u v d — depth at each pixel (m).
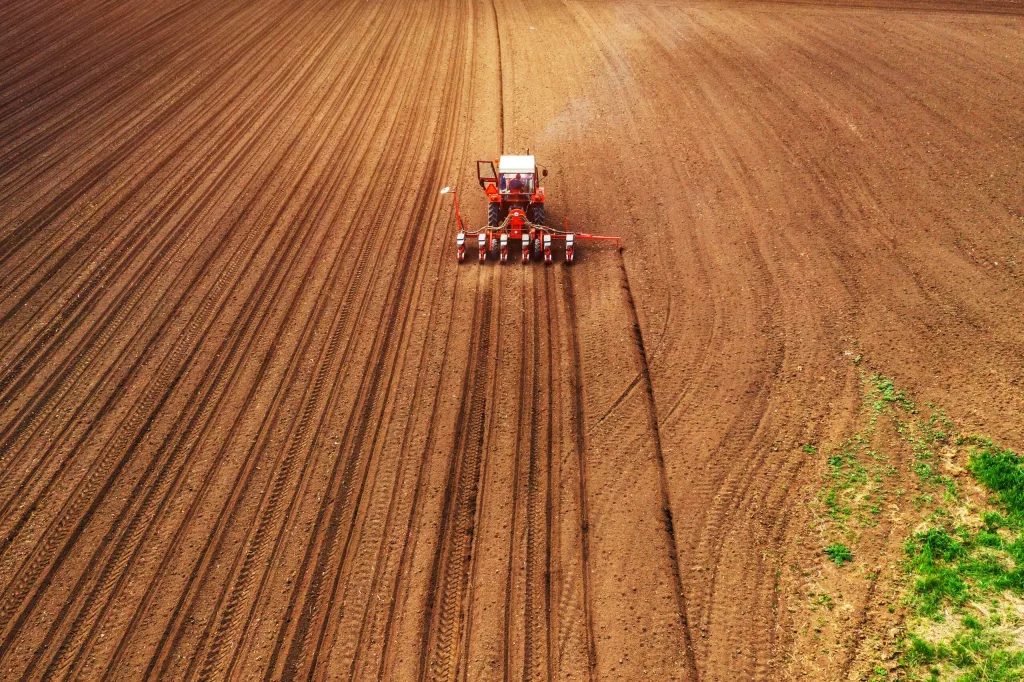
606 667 7.58
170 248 14.72
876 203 14.75
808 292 12.50
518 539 8.93
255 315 12.85
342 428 10.55
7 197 16.48
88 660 7.83
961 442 9.52
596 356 11.56
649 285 13.02
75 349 12.26
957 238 13.50
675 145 17.41
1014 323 11.39
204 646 7.94
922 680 7.11
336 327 12.49
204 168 17.45
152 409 11.02
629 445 10.03
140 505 9.53
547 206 15.36
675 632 7.83
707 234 14.23
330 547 8.91
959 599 7.73
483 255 13.95
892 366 10.81
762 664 7.49
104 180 17.08
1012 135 16.70
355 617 8.17
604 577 8.44
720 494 9.25
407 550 8.85
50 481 9.91
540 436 10.28
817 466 9.46
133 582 8.59
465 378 11.31
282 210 15.80
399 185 16.55
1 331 12.73
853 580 8.10
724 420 10.26
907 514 8.71
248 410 10.93
